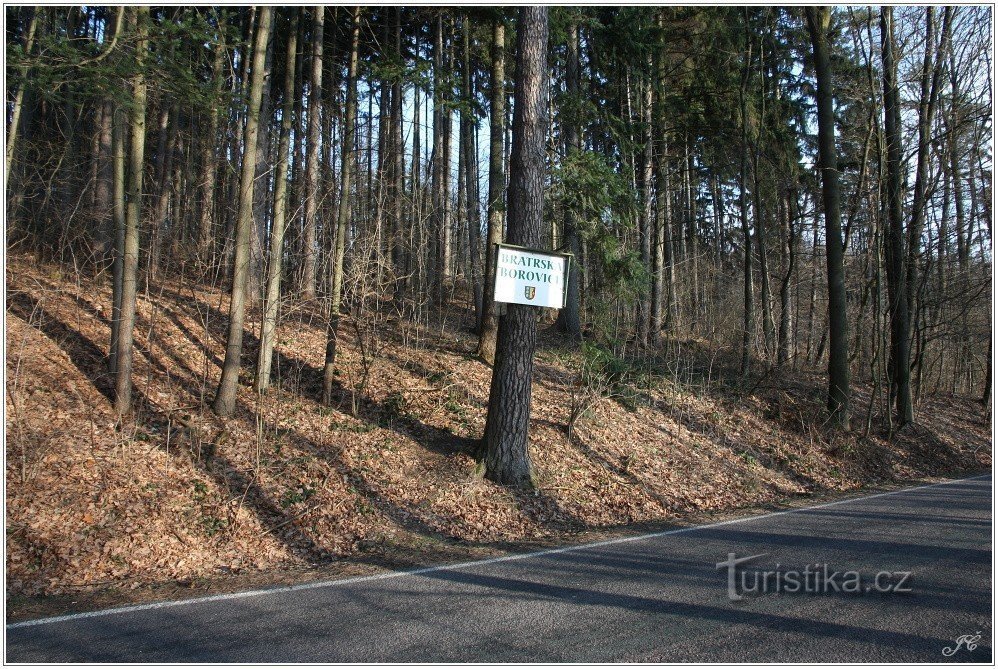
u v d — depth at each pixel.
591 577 5.77
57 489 6.77
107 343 10.85
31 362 9.45
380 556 6.66
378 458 9.09
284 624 4.61
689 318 21.69
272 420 9.55
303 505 7.58
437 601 5.11
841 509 9.31
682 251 25.42
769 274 21.75
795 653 4.07
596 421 11.82
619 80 17.84
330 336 10.64
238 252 9.59
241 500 7.39
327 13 14.50
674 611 4.83
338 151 17.08
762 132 17.36
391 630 4.48
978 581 5.56
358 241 11.66
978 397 21.19
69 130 11.05
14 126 9.84
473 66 20.50
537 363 14.85
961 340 18.62
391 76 11.31
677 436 12.25
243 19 16.48
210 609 4.94
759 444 12.92
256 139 9.70
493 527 7.80
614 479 9.87
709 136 18.69
